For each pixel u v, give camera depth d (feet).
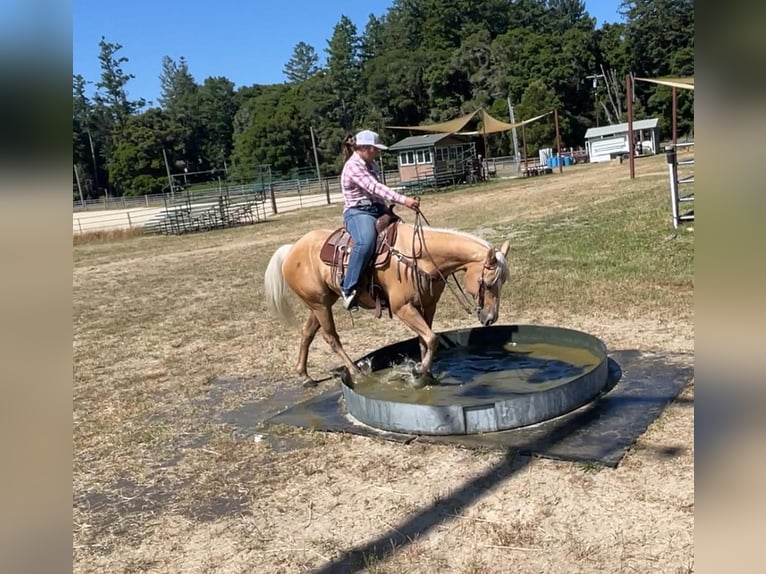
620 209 53.52
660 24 235.61
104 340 32.07
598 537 11.21
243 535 12.78
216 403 21.09
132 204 178.60
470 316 28.53
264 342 28.55
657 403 16.28
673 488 12.42
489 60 246.88
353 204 18.60
